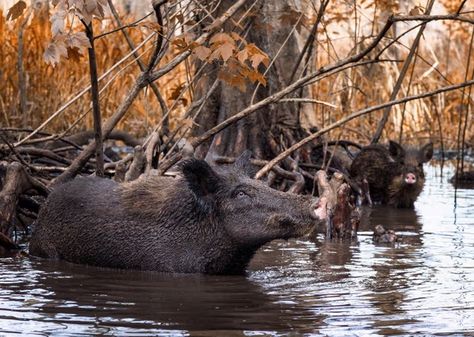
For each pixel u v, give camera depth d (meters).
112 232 11.63
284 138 18.17
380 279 10.83
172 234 11.42
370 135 27.27
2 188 13.97
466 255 12.68
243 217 11.12
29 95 24.77
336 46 31.75
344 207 14.38
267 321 8.61
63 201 12.25
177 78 27.42
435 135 28.92
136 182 11.93
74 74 25.70
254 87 17.69
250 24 16.48
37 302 9.35
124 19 27.45
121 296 9.73
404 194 18.97
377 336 8.10
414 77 29.39
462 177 23.34
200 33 16.16
